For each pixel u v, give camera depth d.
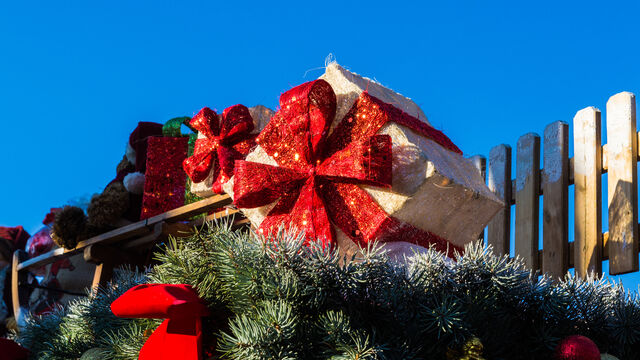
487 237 2.27
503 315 1.00
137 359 1.11
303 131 1.40
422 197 1.31
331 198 1.38
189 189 2.49
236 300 1.01
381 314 0.96
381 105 1.38
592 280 1.12
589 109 2.01
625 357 1.06
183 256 1.12
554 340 0.99
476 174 1.58
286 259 0.98
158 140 2.63
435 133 1.54
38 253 3.25
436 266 1.02
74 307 1.45
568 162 2.06
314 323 0.95
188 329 1.01
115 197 2.77
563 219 2.00
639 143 1.86
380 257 0.99
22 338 1.54
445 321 0.92
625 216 1.83
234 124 2.10
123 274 1.40
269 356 0.90
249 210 1.53
